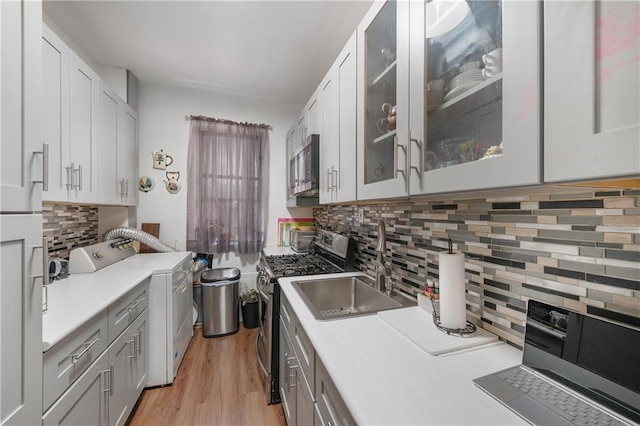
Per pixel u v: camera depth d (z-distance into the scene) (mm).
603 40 412
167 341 1909
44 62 1420
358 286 1669
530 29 512
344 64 1402
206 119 2838
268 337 1740
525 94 522
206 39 2029
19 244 734
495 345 880
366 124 1190
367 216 1856
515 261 867
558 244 748
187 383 1936
